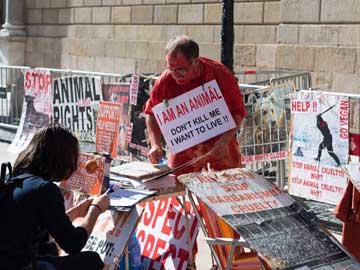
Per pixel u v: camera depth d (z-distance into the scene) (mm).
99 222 4676
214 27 11906
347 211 4777
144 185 4688
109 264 4438
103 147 5746
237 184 4254
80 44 15172
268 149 7641
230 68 6816
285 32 10406
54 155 3801
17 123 11797
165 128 5000
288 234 3963
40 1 16359
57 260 3875
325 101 6730
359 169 4660
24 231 3654
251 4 11141
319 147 6840
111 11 14234
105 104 5750
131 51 13758
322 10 9867
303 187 7039
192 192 4137
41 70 9914
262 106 7621
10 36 16641
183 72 4719
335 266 3883
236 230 3840
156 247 5180
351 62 9531
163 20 12953
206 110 4887
